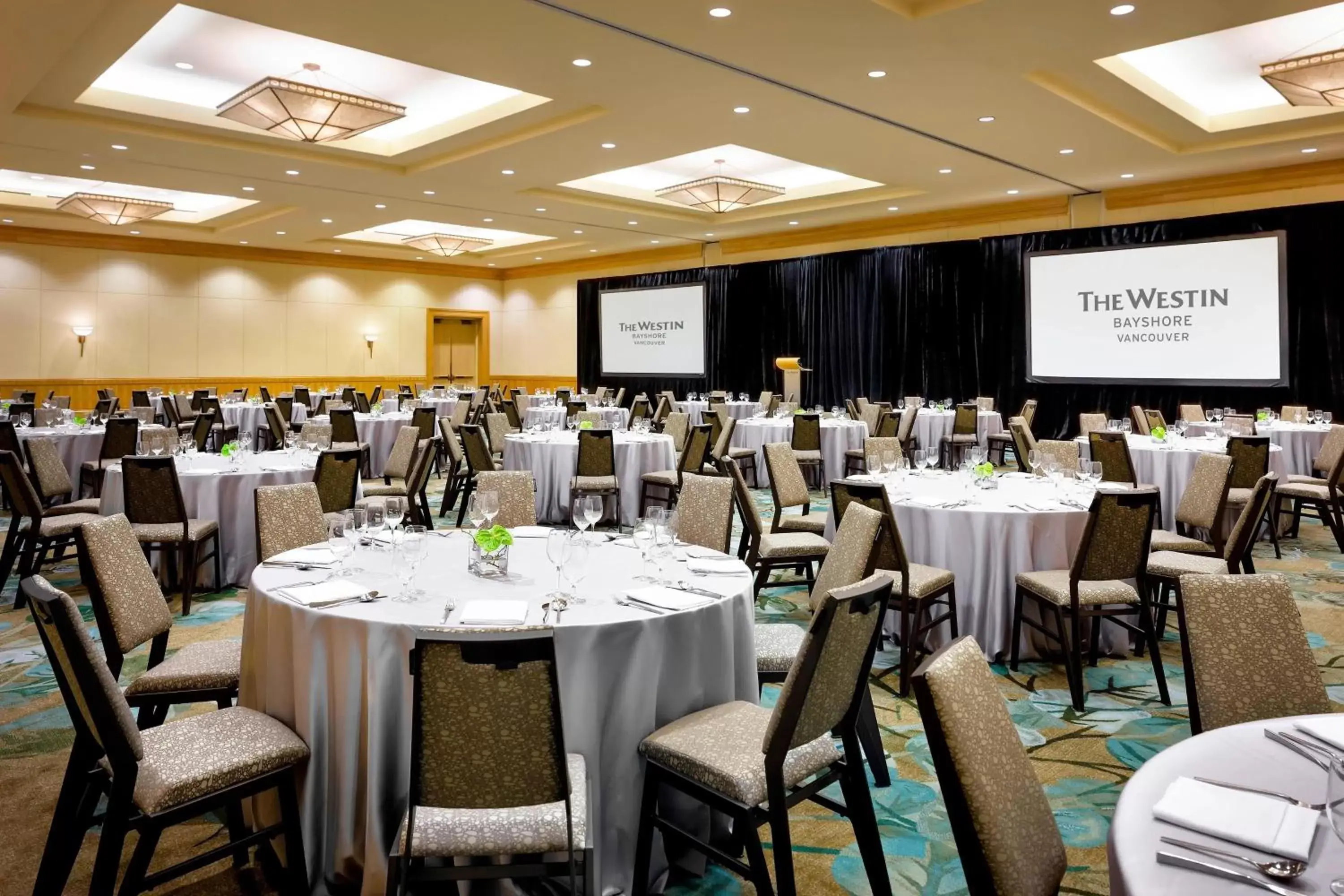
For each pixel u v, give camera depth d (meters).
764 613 5.19
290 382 17.64
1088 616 3.87
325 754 2.40
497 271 20.44
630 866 2.40
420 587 2.78
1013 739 1.67
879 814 2.92
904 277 13.66
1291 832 1.30
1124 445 6.40
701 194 11.30
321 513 3.81
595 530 7.43
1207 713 2.15
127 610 2.84
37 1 5.18
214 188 10.98
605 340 18.16
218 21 6.83
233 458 6.21
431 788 1.87
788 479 5.65
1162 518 6.78
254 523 5.72
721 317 16.14
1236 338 10.61
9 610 5.20
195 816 2.14
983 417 11.82
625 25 5.77
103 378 15.54
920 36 5.97
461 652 1.77
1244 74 8.02
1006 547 4.27
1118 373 11.57
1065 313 12.00
